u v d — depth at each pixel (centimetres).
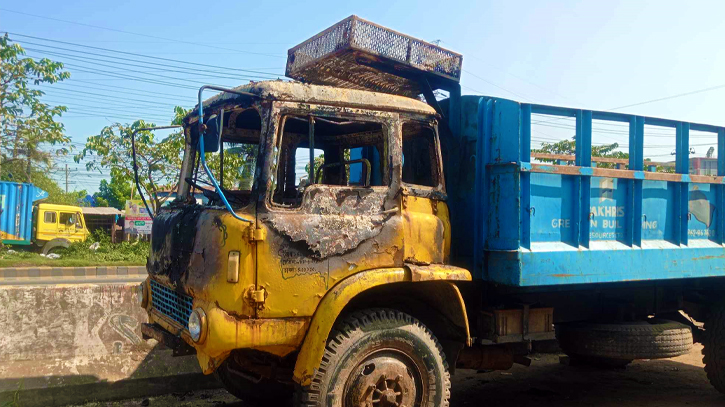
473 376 666
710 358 579
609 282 492
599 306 555
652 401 570
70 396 508
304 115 384
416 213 421
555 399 576
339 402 369
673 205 532
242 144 451
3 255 1928
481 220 458
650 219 513
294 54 532
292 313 361
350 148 504
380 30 471
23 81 1706
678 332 521
